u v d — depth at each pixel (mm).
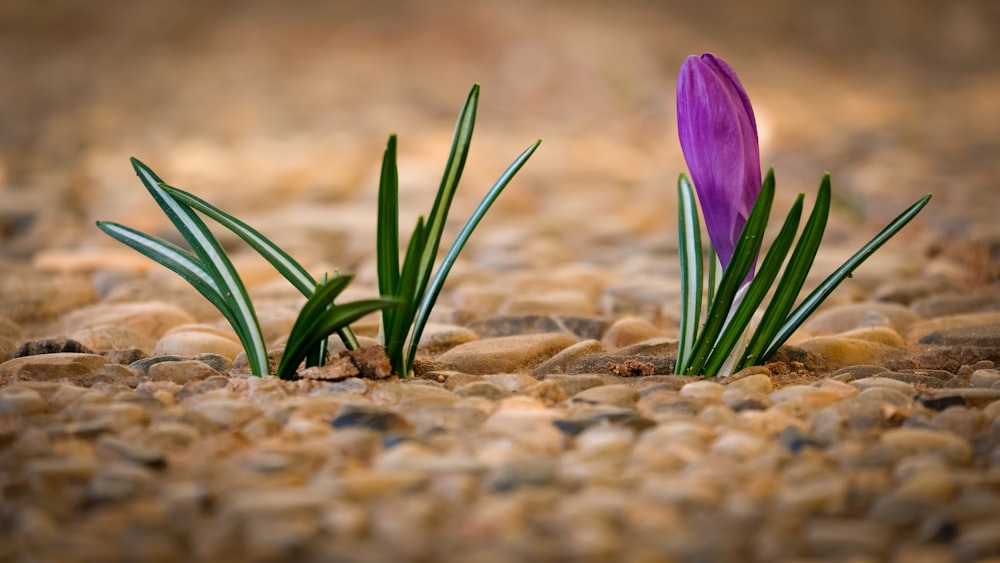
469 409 671
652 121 1723
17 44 2871
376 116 1809
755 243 685
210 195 1125
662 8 3529
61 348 729
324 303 674
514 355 725
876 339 747
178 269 701
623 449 648
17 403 670
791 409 672
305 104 1964
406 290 689
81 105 1910
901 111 1873
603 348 738
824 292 701
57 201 1061
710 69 691
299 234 935
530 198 1145
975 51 2980
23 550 609
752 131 695
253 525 615
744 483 632
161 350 733
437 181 1231
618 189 1188
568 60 2299
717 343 701
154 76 2367
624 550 608
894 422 664
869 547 608
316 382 688
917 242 917
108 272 848
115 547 610
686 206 716
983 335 742
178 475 637
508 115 1842
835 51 2934
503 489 628
